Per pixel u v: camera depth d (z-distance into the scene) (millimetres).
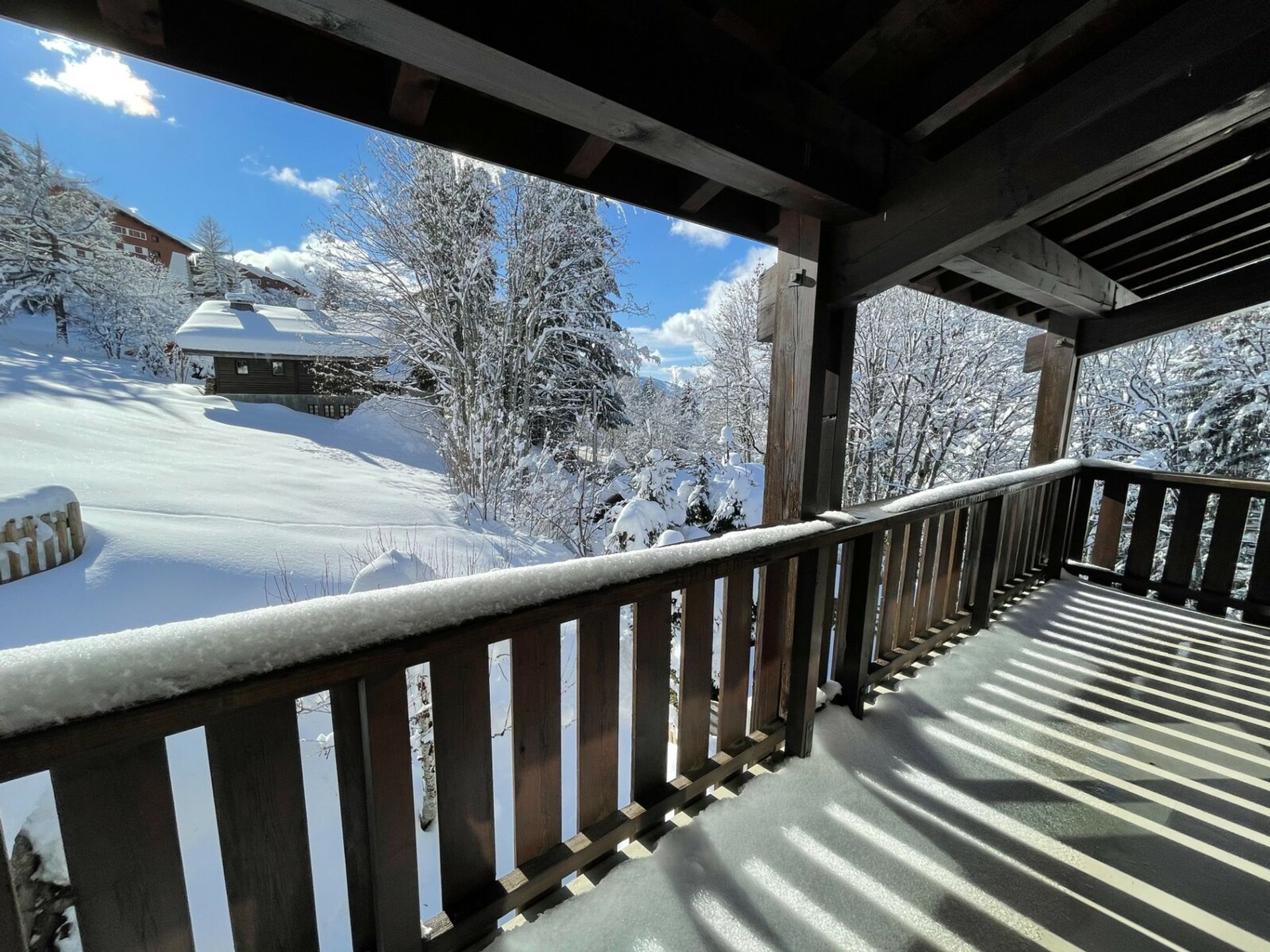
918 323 8945
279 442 11352
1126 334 3223
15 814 2104
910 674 2398
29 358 15828
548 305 9789
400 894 986
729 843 1459
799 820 1554
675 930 1217
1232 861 1445
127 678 643
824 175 1479
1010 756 1865
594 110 1086
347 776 931
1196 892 1349
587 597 1140
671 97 1133
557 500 8906
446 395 10078
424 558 6359
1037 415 3641
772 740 1796
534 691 1174
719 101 1220
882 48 1369
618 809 1410
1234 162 2006
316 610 803
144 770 726
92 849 701
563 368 10305
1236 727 2031
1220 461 7719
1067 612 3082
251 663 724
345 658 805
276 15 1091
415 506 8695
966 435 9430
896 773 1771
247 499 7441
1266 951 1205
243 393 15438
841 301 1796
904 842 1491
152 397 14016
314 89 1146
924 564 2500
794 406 1847
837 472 1937
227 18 1033
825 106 1449
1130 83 1177
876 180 1625
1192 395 8180
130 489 6988
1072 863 1433
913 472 9773
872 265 1669
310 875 901
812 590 1751
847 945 1202
